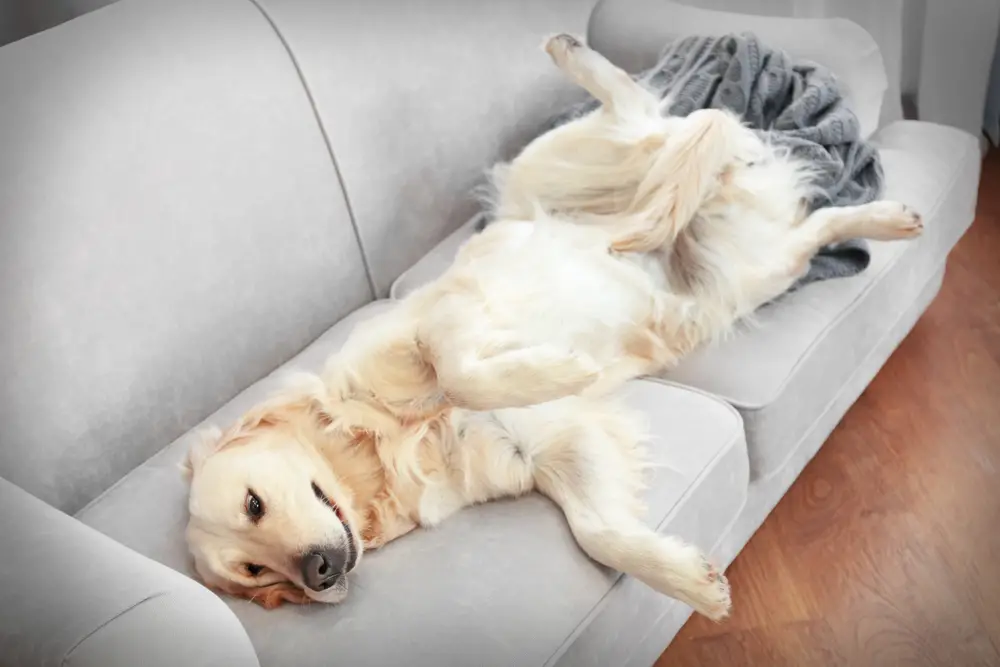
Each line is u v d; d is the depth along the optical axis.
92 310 1.56
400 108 1.91
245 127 1.72
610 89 1.74
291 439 1.43
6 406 1.49
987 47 2.55
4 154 1.50
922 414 2.02
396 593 1.30
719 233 1.67
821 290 1.70
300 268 1.82
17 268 1.49
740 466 1.50
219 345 1.74
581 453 1.40
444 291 1.59
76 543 1.13
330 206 1.84
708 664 1.63
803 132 1.77
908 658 1.58
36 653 0.99
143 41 1.66
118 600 1.03
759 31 2.03
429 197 2.00
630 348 1.67
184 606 1.05
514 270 1.60
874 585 1.71
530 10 2.11
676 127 1.69
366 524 1.41
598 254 1.64
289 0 1.80
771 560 1.78
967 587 1.68
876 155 1.84
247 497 1.34
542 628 1.24
